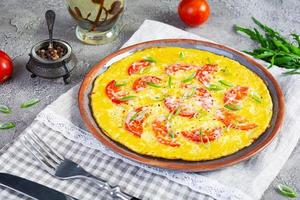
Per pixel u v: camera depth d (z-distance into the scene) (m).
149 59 0.71
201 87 0.68
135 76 0.69
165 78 0.69
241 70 0.70
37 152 0.62
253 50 0.78
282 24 0.85
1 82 0.74
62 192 0.57
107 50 0.79
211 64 0.71
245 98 0.66
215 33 0.83
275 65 0.75
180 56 0.72
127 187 0.60
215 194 0.59
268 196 0.61
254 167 0.61
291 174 0.63
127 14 0.86
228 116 0.64
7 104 0.71
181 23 0.84
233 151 0.60
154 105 0.65
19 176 0.59
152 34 0.78
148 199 0.59
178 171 0.60
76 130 0.65
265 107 0.65
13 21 0.84
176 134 0.62
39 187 0.57
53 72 0.72
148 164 0.59
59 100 0.68
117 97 0.66
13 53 0.78
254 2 0.89
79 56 0.78
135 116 0.64
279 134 0.65
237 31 0.83
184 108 0.65
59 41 0.74
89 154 0.63
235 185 0.59
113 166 0.62
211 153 0.60
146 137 0.62
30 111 0.70
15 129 0.68
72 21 0.84
